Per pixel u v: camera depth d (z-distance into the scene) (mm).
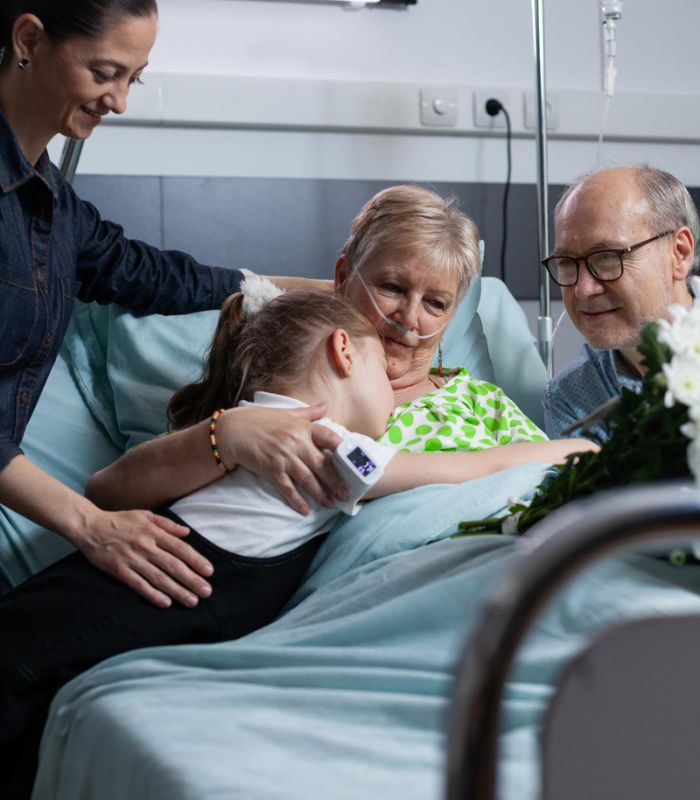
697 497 671
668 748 809
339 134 3184
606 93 2809
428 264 1853
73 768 1313
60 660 1474
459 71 3287
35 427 2162
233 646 1374
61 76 1727
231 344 1841
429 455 1701
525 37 3348
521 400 2480
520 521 1455
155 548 1556
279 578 1593
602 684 791
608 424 1435
